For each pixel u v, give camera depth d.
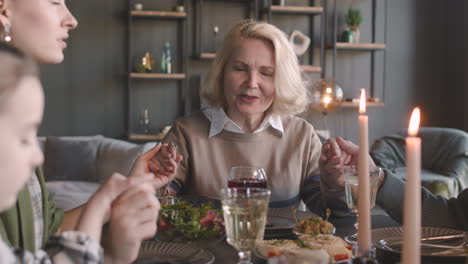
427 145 5.35
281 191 1.86
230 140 1.87
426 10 6.47
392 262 1.06
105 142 5.13
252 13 6.16
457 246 1.13
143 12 5.81
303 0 6.24
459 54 6.34
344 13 6.35
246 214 0.89
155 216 0.89
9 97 0.63
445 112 6.50
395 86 6.48
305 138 1.91
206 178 1.87
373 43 6.38
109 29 5.99
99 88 6.02
